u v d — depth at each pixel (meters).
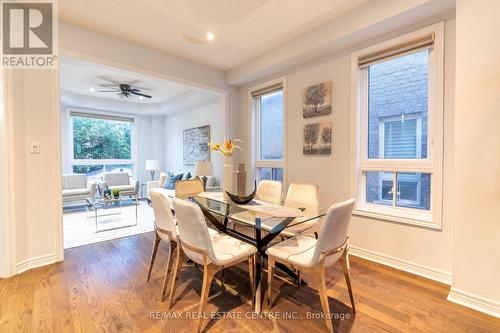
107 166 6.59
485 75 1.71
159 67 3.34
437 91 2.17
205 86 3.86
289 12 2.46
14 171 2.29
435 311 1.78
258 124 4.12
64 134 5.83
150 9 2.40
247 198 2.37
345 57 2.81
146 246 3.11
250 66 3.65
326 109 2.99
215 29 2.79
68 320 1.67
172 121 7.07
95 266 2.53
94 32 2.79
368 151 2.78
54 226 2.59
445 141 2.15
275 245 1.89
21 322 1.65
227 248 1.84
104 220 4.41
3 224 2.24
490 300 1.74
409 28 2.32
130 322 1.66
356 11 2.40
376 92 2.70
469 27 1.76
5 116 2.21
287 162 3.48
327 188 3.01
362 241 2.71
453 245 1.89
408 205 2.50
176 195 2.93
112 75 4.39
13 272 2.29
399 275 2.31
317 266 1.54
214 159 5.50
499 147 1.69
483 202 1.76
